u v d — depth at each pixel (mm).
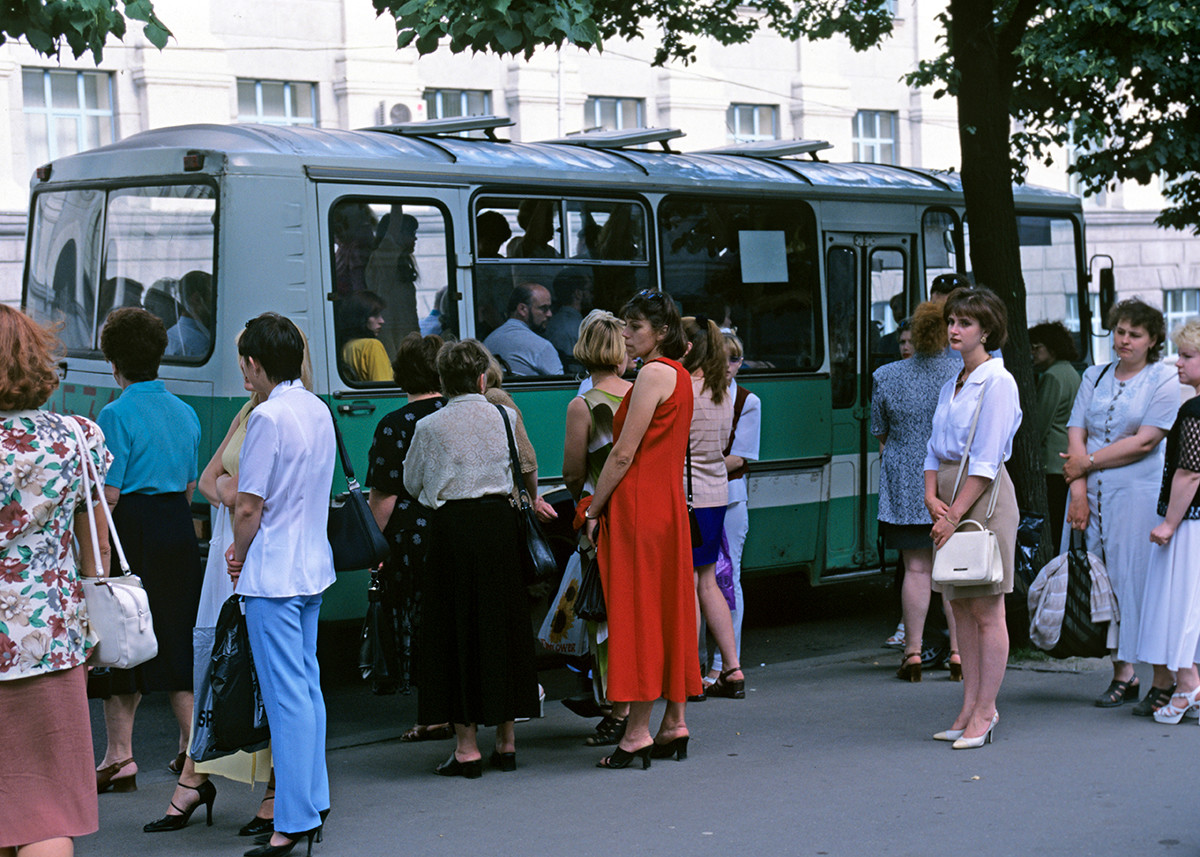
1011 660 8219
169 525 5996
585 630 6543
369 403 7691
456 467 5938
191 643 6031
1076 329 12586
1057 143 13664
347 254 7715
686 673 6199
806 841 5070
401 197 7930
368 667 5812
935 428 6281
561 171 8680
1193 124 13438
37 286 8883
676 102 24484
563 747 6633
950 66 13125
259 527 5020
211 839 5312
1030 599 7105
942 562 6070
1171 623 6574
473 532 5949
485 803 5680
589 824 5352
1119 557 6895
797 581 12422
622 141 9586
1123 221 29531
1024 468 8812
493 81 22812
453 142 8562
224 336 7387
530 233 8531
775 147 10820
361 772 6234
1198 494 6531
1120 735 6441
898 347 10766
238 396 7391
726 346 7824
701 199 9453
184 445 6074
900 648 8961
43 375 4148
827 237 10250
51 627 4082
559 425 8555
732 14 13383
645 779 5961
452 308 8125
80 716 4172
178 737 7277
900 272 10836
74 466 4191
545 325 8570
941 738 6445
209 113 19938
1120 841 4965
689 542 6199
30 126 18750
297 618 5055
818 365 10133
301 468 5035
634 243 9078
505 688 5980
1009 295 8883
